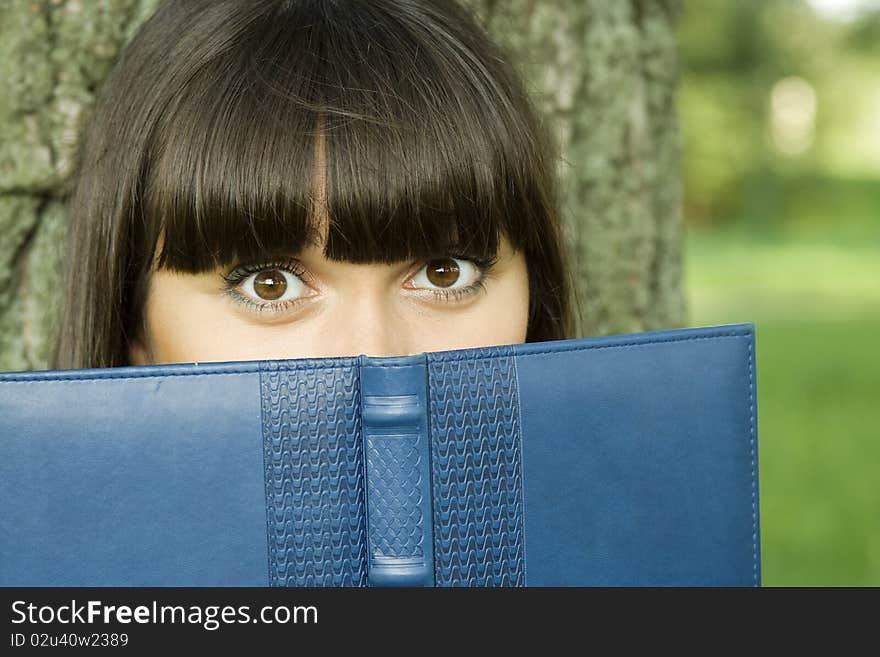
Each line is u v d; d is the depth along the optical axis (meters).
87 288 1.00
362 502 0.75
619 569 0.76
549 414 0.76
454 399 0.75
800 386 4.27
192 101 0.89
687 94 13.35
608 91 1.33
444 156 0.88
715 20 13.12
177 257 0.87
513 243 0.95
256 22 0.93
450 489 0.75
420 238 0.87
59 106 1.13
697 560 0.77
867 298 7.24
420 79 0.91
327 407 0.74
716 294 7.54
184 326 0.89
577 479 0.76
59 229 1.16
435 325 0.92
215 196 0.85
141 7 1.15
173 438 0.73
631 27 1.35
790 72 13.90
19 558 0.72
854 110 14.93
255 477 0.74
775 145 14.55
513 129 0.96
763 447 3.31
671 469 0.77
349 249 0.84
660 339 0.78
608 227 1.34
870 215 14.20
